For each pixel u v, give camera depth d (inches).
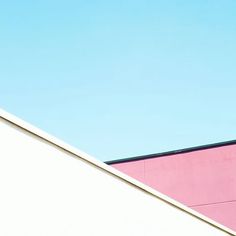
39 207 184.2
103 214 225.3
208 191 572.4
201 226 339.3
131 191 257.0
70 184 205.5
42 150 192.7
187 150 604.7
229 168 569.9
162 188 601.0
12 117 179.8
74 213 203.9
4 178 170.4
